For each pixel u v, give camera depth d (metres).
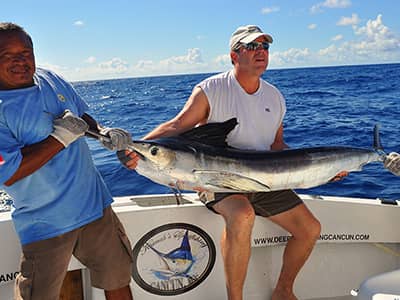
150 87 37.25
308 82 29.75
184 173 2.40
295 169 2.55
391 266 2.95
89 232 2.20
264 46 2.65
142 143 2.32
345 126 10.85
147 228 2.53
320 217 2.86
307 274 2.88
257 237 2.77
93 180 2.19
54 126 1.90
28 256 2.08
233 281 2.43
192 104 2.67
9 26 1.87
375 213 2.88
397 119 11.84
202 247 2.64
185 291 2.63
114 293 2.35
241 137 2.72
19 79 1.88
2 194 5.33
